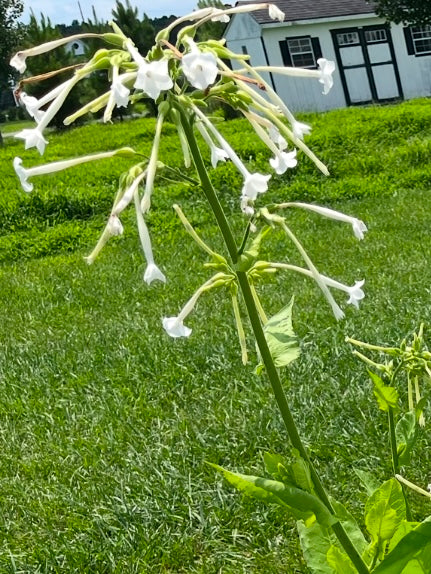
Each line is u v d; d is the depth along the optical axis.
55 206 9.75
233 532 2.55
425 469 2.77
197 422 3.37
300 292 5.11
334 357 3.72
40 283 6.66
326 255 6.27
